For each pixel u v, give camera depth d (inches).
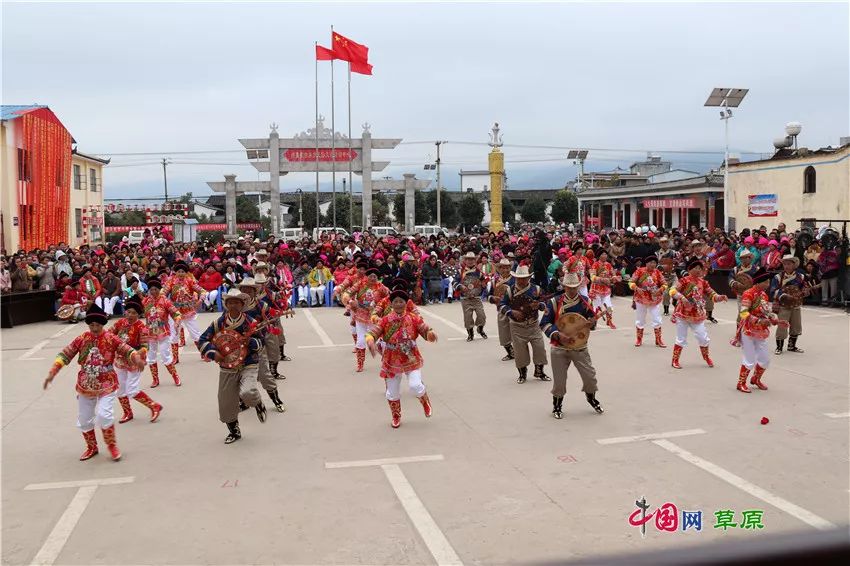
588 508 240.2
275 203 1544.0
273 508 245.3
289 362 507.8
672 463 283.0
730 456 289.7
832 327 598.9
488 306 804.6
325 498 253.6
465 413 365.7
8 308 692.1
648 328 624.7
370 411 373.1
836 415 346.9
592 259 700.0
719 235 961.5
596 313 353.1
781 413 351.6
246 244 1024.9
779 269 716.7
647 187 1819.6
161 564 205.0
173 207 2295.8
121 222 2640.3
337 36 1339.8
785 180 1183.6
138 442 326.0
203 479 275.3
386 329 342.6
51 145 1279.5
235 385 319.6
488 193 3425.2
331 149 1551.4
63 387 440.5
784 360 474.0
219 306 812.0
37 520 237.6
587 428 334.0
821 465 277.3
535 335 428.8
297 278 839.7
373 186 1707.7
